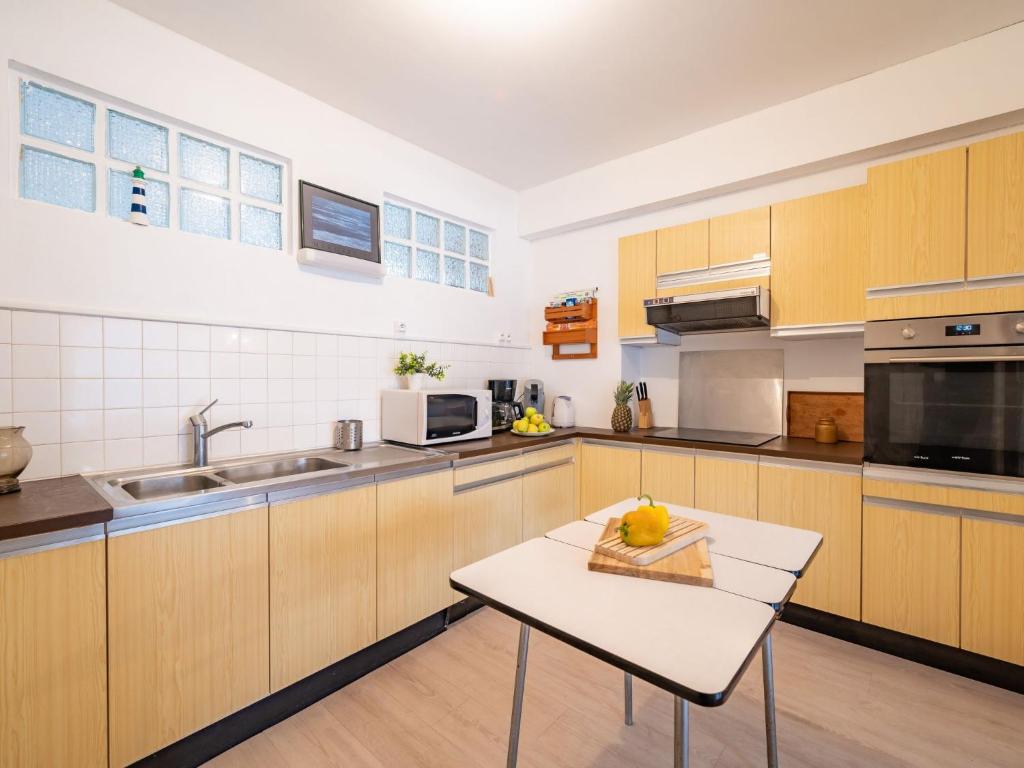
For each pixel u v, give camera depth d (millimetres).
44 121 1780
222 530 1604
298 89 2467
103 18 1851
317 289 2537
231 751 1636
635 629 885
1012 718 1769
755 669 2084
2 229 1646
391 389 2811
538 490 2994
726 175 2863
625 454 3076
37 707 1251
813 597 2359
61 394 1750
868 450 2207
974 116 2154
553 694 1930
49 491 1540
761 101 2650
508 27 2047
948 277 2025
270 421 2324
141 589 1430
